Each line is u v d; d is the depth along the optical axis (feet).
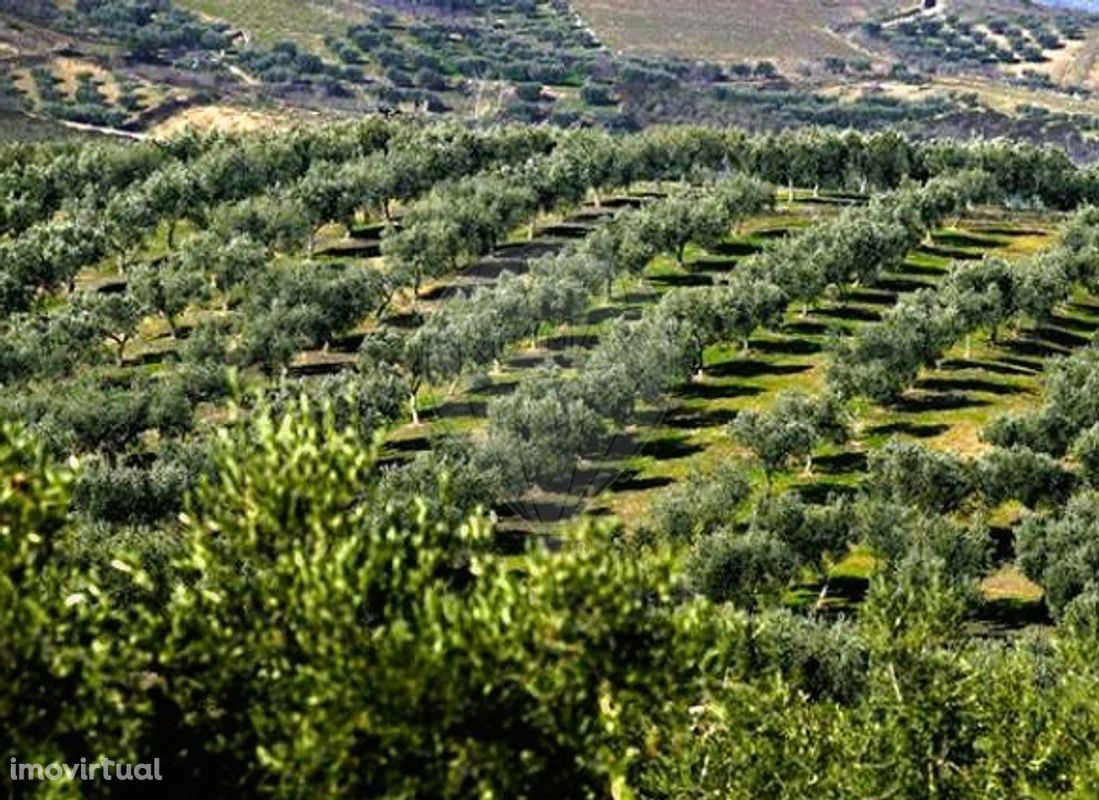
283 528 92.63
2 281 497.05
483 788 85.15
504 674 87.25
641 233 561.84
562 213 633.20
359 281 489.26
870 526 321.52
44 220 629.10
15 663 82.79
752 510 364.38
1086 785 144.15
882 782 152.87
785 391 420.36
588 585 87.97
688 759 145.59
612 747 93.50
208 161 645.92
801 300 521.24
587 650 88.69
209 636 90.53
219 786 90.63
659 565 93.45
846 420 403.75
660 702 95.14
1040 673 194.59
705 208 577.02
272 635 91.20
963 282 508.94
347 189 608.19
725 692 157.69
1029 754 156.25
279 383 426.51
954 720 160.35
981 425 423.23
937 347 445.78
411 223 557.74
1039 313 504.02
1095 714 156.97
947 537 313.94
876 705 163.53
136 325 480.64
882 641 165.58
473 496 272.51
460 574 183.01
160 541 235.81
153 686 91.45
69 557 128.98
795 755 155.33
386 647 84.48
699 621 93.71
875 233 543.39
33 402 388.37
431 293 536.83
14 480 85.81
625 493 373.40
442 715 84.43
